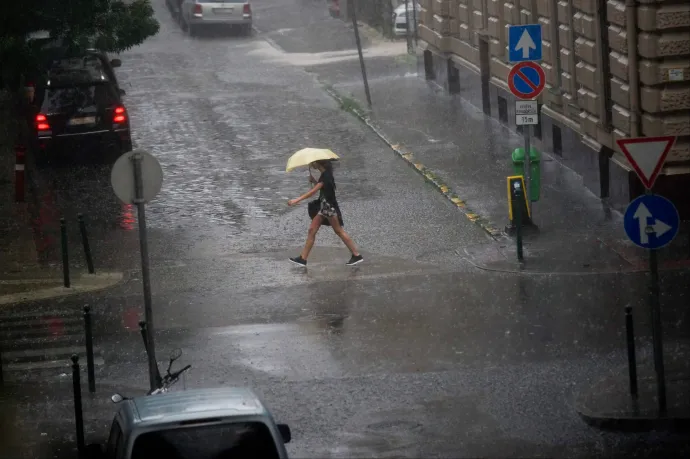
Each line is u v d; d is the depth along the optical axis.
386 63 56.28
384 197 33.72
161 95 51.88
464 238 29.22
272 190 35.56
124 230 31.86
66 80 39.44
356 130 43.19
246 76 55.88
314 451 16.55
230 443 12.12
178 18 75.25
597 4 29.98
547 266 26.14
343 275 26.80
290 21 73.62
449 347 21.19
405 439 16.89
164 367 20.95
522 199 28.58
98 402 19.47
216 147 41.56
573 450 16.08
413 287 25.39
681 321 21.81
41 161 39.72
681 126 27.73
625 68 28.67
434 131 41.31
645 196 16.95
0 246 30.47
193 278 27.20
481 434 16.94
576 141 33.69
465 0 45.28
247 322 23.58
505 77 40.88
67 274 26.75
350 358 20.94
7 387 20.38
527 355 20.48
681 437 16.48
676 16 26.91
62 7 35.81
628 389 18.19
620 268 25.53
